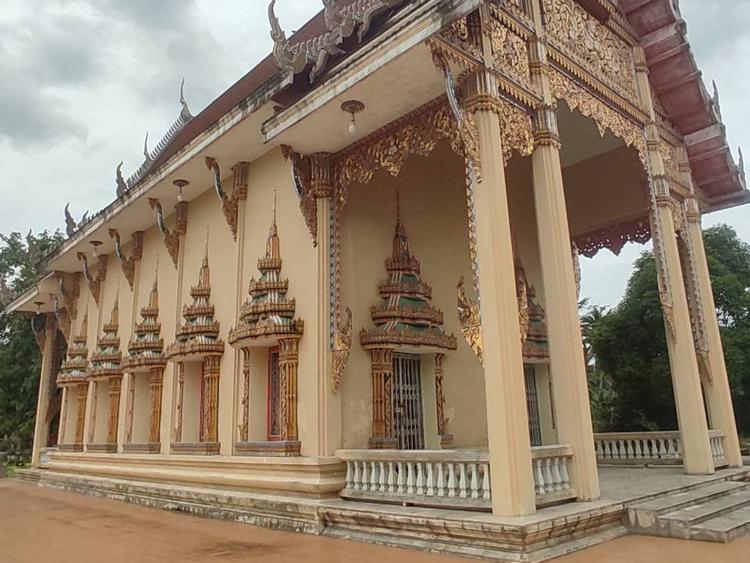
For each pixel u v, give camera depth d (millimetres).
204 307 12172
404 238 11094
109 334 16062
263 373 10969
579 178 15391
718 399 12438
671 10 12305
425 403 10875
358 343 10039
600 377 27750
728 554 6363
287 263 10578
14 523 10234
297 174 10023
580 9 11031
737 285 23250
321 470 8945
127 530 9188
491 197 7539
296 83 9391
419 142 8844
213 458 10875
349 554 6914
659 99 13398
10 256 31047
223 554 7137
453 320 11633
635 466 13156
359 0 10500
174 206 14086
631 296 23094
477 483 7281
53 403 21531
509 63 8625
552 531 6441
